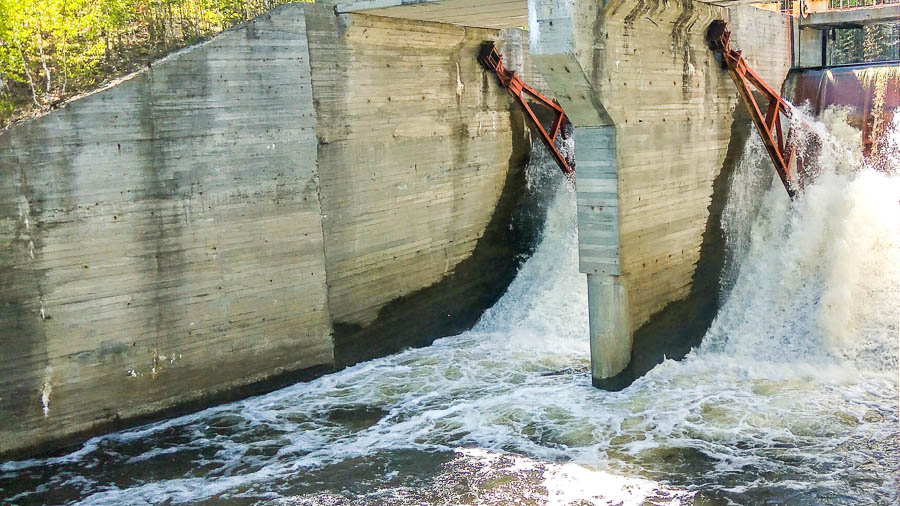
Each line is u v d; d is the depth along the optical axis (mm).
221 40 15344
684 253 17359
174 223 15172
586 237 15484
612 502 11594
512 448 13609
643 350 16172
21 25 19188
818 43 24453
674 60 16453
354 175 17797
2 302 13492
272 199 16391
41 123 13539
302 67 16484
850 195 18219
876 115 20109
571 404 15352
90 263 14312
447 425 14758
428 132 19609
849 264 17266
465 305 21250
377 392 16672
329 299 17562
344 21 16953
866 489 11656
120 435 14844
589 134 15031
